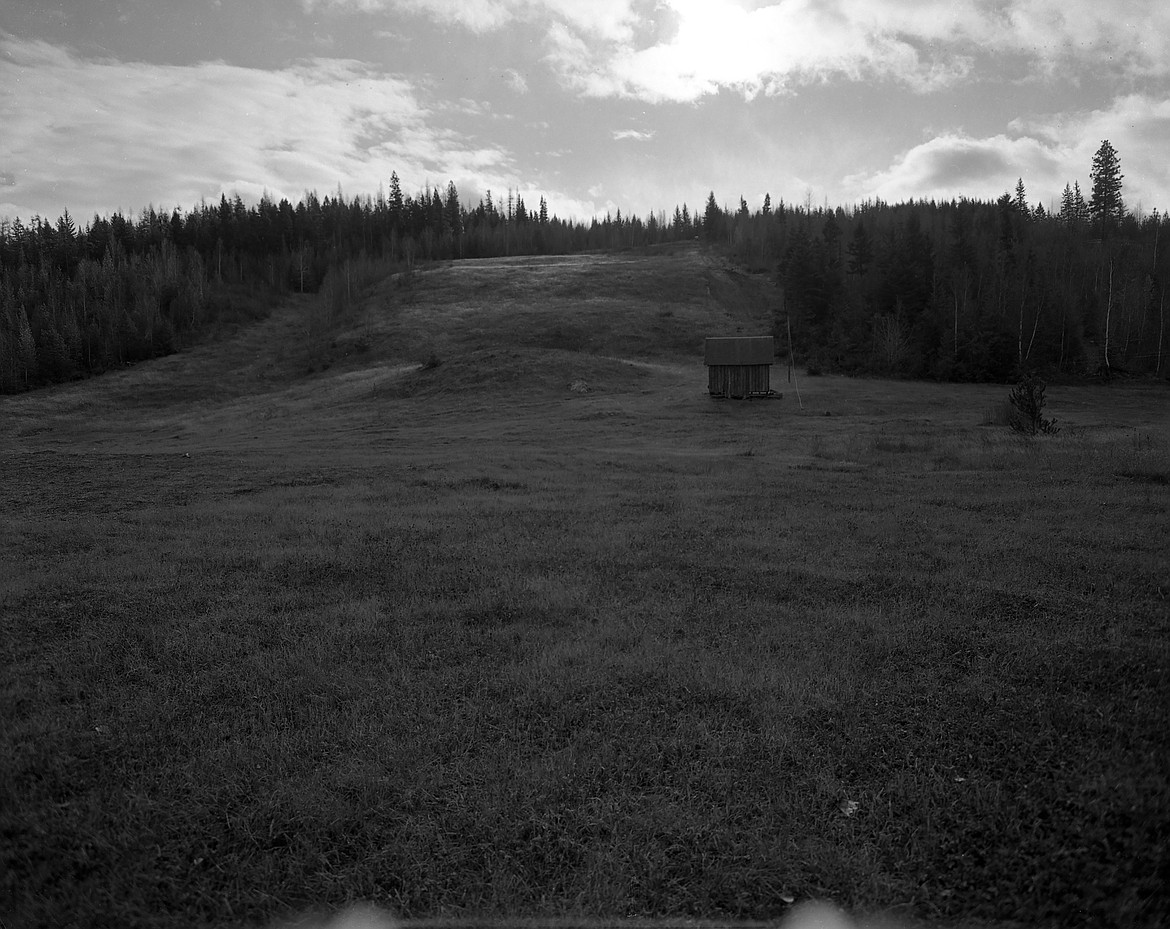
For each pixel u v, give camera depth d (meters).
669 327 102.12
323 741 7.16
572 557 14.22
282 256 176.12
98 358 110.38
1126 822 5.44
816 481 24.41
